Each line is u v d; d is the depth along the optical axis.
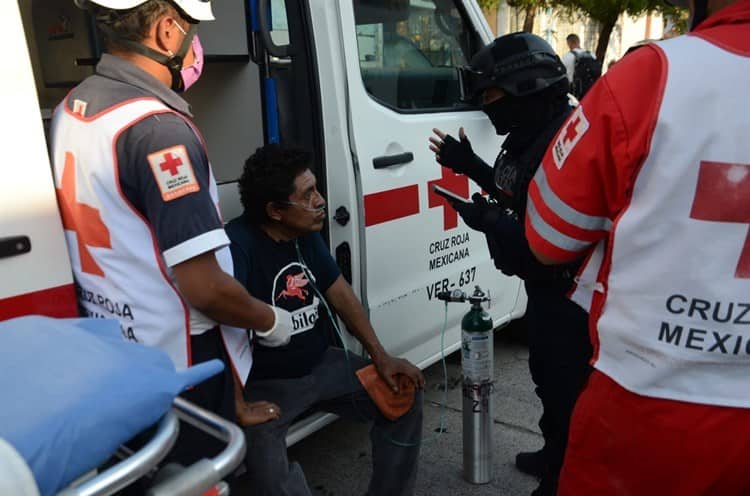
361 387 2.04
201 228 1.42
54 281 1.43
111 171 1.40
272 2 2.30
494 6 8.56
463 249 2.96
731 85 1.04
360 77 2.42
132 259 1.45
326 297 2.11
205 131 2.46
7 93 1.33
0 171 1.33
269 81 2.26
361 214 2.40
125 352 0.96
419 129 2.66
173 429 0.91
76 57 2.29
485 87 1.91
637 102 1.11
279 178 1.85
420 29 2.75
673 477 1.18
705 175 1.06
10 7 1.32
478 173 2.33
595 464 1.29
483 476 2.53
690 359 1.12
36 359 0.90
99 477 0.82
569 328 1.93
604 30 9.41
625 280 1.18
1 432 0.79
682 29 2.04
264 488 1.82
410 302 2.68
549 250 1.30
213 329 1.58
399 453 2.09
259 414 1.76
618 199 1.16
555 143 1.27
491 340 2.42
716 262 1.08
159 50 1.50
